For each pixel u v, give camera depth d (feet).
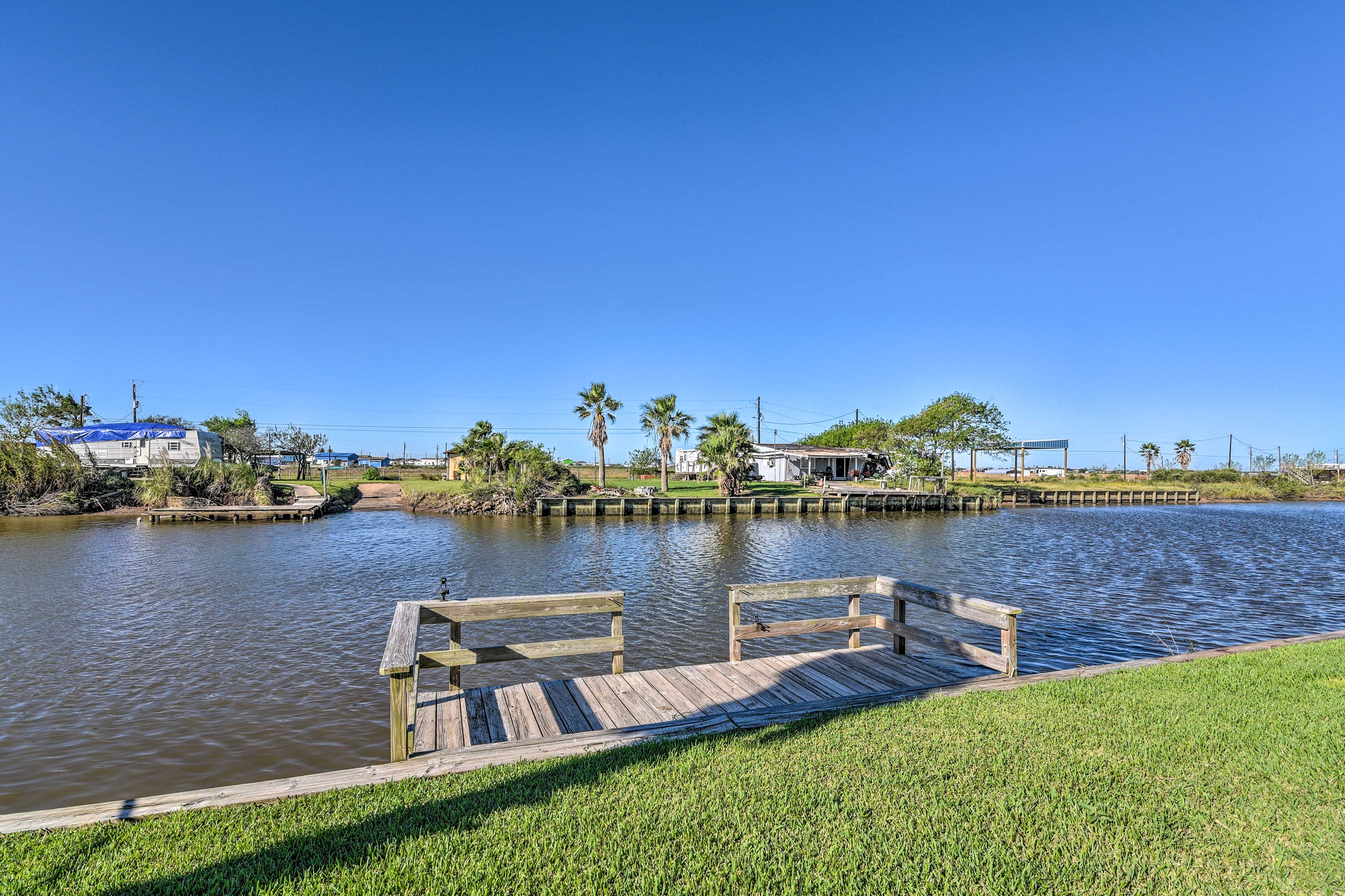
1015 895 9.95
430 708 19.29
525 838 11.45
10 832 11.53
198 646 36.96
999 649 36.27
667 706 19.31
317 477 214.90
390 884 10.06
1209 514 153.99
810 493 159.43
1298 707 17.74
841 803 12.75
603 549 82.12
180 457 158.20
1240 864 10.69
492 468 142.61
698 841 11.41
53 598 50.57
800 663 23.73
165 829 11.71
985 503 157.48
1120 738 15.71
